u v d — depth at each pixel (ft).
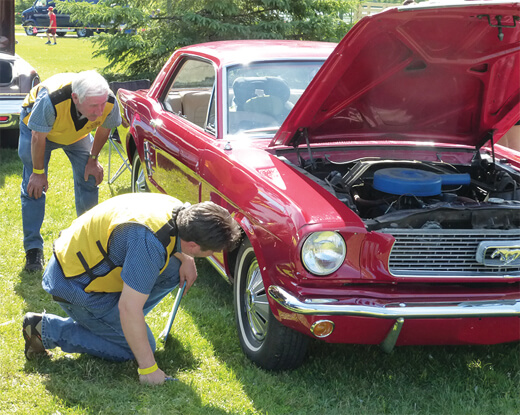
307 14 43.06
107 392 10.04
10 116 23.59
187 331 12.31
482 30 10.25
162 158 15.62
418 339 10.02
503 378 11.03
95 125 14.23
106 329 10.64
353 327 9.73
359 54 10.57
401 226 10.03
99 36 41.63
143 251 9.45
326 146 13.28
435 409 10.19
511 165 13.32
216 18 40.73
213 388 10.41
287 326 10.17
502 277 10.10
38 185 14.05
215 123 13.57
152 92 17.63
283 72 14.34
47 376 10.51
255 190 10.91
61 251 10.30
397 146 13.64
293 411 10.02
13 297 13.28
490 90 11.84
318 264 9.55
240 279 11.81
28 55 65.77
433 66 11.19
